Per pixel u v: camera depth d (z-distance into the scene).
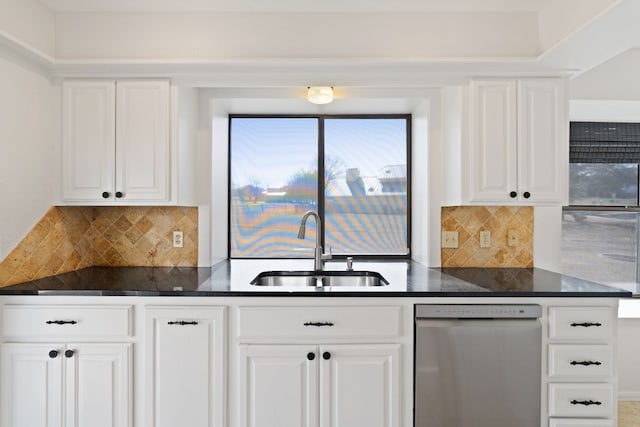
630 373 2.79
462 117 2.21
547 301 1.80
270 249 2.94
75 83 2.17
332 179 2.94
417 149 2.75
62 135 2.17
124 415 1.79
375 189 2.94
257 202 2.94
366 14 2.13
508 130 2.17
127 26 2.12
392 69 2.16
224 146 2.82
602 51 1.92
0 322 1.80
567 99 2.18
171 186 2.20
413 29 2.12
